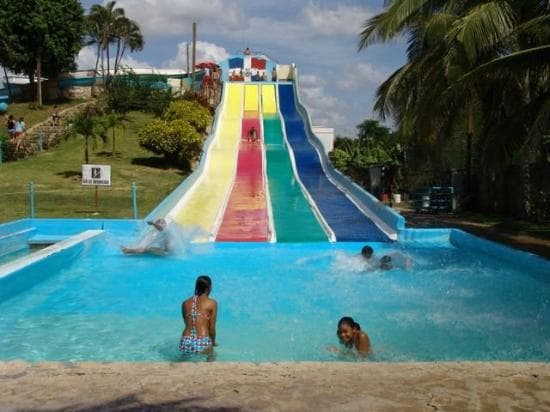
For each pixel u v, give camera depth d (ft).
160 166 101.71
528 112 43.68
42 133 116.57
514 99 58.80
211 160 92.48
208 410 13.20
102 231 55.16
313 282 40.32
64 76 176.55
